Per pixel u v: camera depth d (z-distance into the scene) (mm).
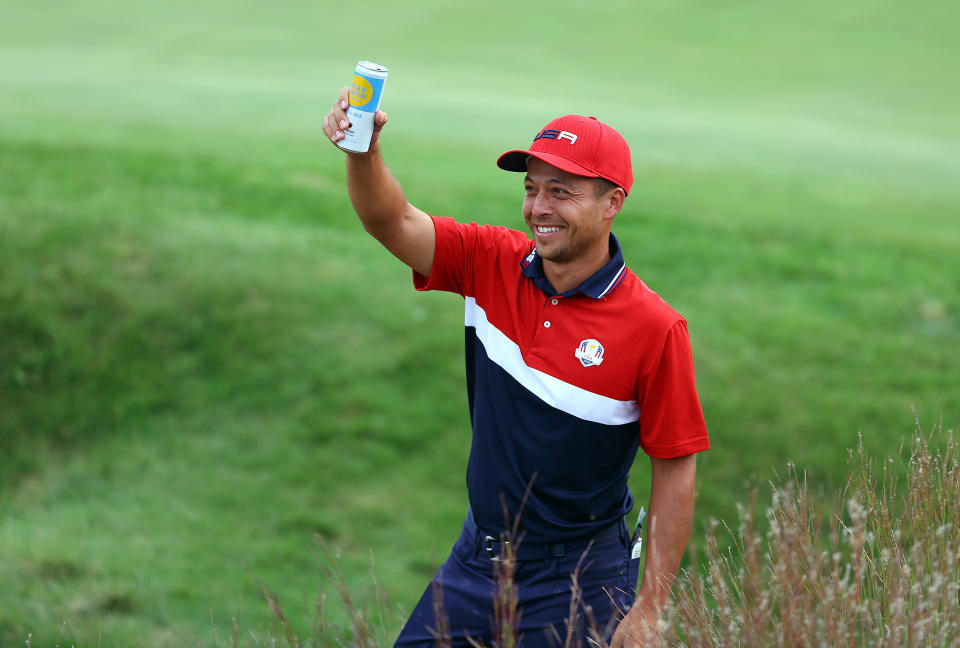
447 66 103812
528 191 10266
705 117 83750
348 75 92500
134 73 84750
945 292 38844
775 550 9094
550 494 10273
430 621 10867
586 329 10055
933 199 56438
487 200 45594
